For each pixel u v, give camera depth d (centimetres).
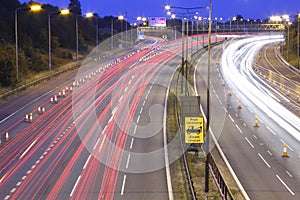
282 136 5491
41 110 6556
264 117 6638
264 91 9100
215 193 3409
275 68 13025
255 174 3991
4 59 8725
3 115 6219
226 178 3866
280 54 16200
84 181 3641
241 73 11812
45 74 9756
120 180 3681
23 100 7275
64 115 6312
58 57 12469
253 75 11519
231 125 6056
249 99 8169
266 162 4375
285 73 12000
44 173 3844
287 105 7631
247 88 9425
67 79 9575
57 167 4022
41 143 4862
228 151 4772
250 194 3472
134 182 3638
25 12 13375
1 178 3712
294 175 3975
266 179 3853
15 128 5519
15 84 8156
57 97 7606
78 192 3375
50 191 3394
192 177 3806
